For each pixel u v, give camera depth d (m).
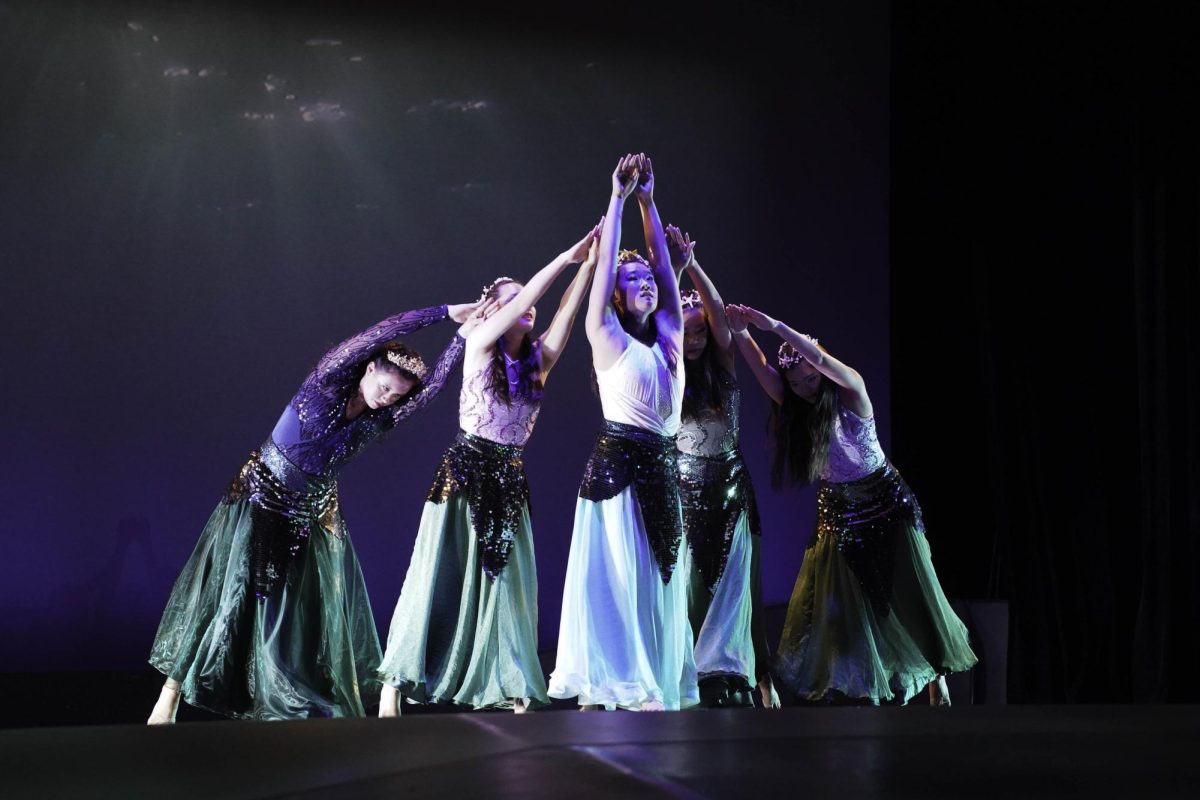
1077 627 4.34
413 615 3.35
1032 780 1.11
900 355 5.02
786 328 3.72
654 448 3.38
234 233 4.52
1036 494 4.47
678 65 4.96
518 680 3.33
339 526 3.32
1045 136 4.50
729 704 3.62
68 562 4.30
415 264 4.69
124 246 4.40
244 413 4.50
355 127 4.66
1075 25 4.39
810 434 3.86
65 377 4.32
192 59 4.51
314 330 4.58
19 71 4.32
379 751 1.17
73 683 3.99
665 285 3.48
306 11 4.63
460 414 3.48
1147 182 4.12
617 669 3.24
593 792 1.05
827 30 5.11
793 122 5.05
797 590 3.98
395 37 4.71
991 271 4.63
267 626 3.11
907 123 5.05
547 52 4.85
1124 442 4.32
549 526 4.73
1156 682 4.00
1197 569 3.96
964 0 4.80
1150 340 4.09
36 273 4.30
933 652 3.87
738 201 4.98
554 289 4.80
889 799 1.05
